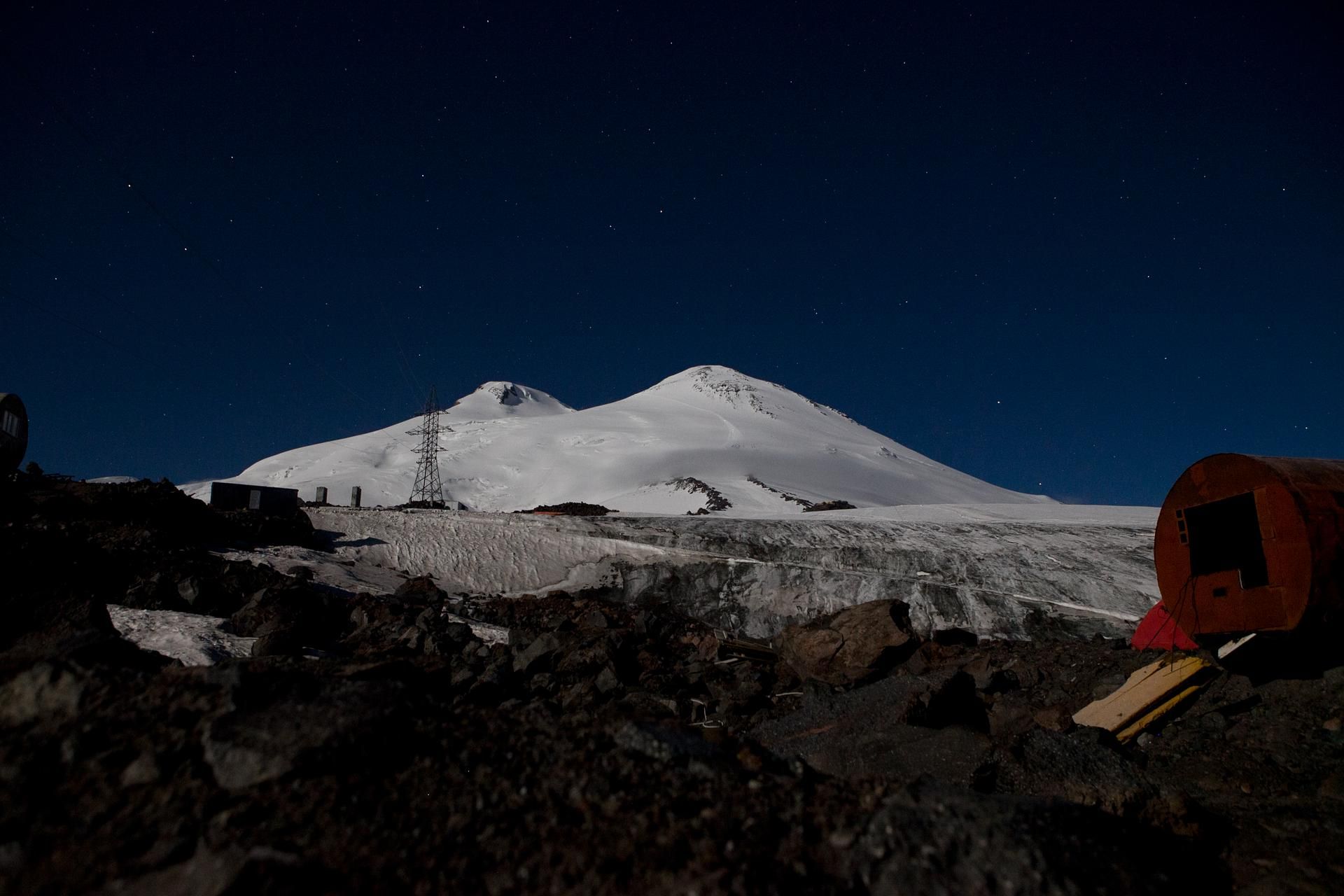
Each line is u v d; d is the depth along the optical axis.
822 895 3.96
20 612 10.01
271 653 11.89
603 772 5.04
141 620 12.34
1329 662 8.79
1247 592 9.16
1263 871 6.08
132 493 21.19
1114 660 11.66
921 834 4.29
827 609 21.91
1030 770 7.72
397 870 4.00
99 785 4.38
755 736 10.47
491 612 20.42
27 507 17.88
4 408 20.16
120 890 3.65
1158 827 6.71
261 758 4.57
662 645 16.33
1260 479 9.06
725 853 4.17
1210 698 9.35
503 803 4.72
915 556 23.89
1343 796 6.86
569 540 26.83
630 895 3.88
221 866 3.67
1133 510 37.97
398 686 5.83
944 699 9.95
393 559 25.25
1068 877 4.06
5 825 3.99
